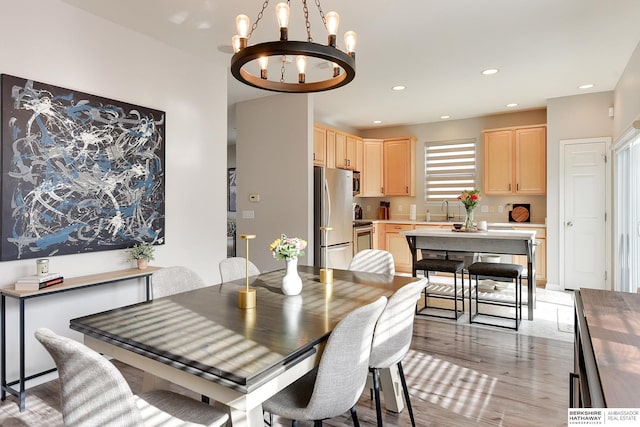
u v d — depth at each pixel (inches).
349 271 112.3
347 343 55.2
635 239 151.8
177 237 137.1
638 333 50.8
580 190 199.0
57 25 103.3
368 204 290.7
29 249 97.0
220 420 55.8
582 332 53.8
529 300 156.0
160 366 55.3
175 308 73.7
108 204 114.3
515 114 237.5
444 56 144.7
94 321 65.6
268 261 200.4
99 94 113.0
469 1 105.3
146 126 124.9
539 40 130.7
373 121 261.4
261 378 46.5
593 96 194.9
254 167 204.5
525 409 89.8
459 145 256.7
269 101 199.2
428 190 267.4
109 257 116.3
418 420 86.0
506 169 230.2
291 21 116.7
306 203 189.3
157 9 108.7
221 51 139.4
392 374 88.4
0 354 94.0
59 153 102.7
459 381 104.2
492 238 160.9
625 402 32.6
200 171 145.6
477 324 151.9
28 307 100.6
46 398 95.6
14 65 94.7
